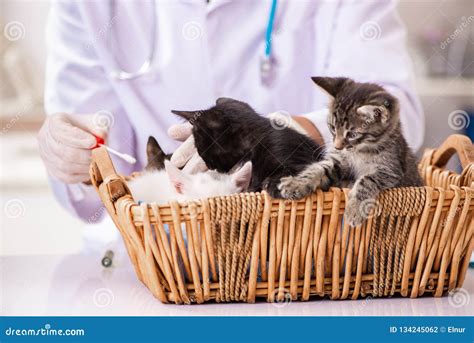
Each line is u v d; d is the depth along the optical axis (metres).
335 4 1.87
